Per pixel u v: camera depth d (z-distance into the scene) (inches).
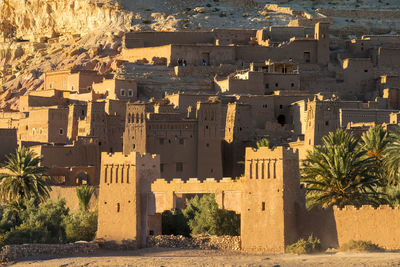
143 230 6412.4
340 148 6505.9
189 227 6963.6
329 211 5831.7
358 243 5644.7
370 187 6471.5
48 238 6850.4
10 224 7357.3
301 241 5757.9
